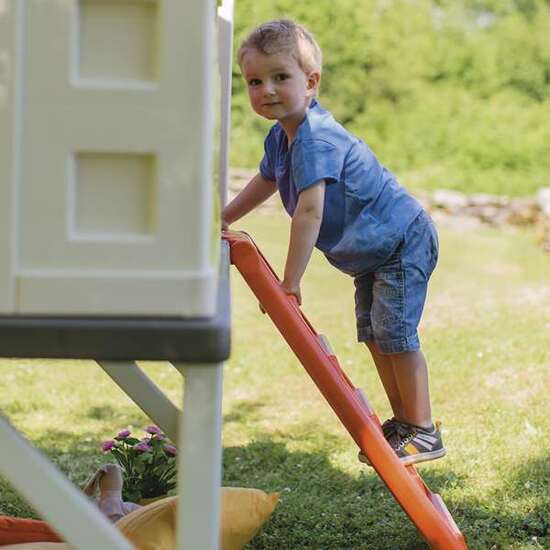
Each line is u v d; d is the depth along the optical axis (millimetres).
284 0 15305
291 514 4789
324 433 6270
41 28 2408
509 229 13836
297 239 4062
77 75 2432
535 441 5891
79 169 2457
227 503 3859
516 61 15766
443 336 8430
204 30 2416
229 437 6203
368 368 7668
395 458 3855
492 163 15438
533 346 8039
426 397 4422
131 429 6391
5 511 4914
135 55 2438
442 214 14281
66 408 6828
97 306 2465
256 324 9148
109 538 2596
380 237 4277
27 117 2426
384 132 15617
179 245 2463
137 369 3887
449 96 15695
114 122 2430
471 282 10680
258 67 4105
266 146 4613
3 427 2584
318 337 4062
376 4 15688
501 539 4469
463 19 15898
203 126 2436
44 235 2451
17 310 2459
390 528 4621
